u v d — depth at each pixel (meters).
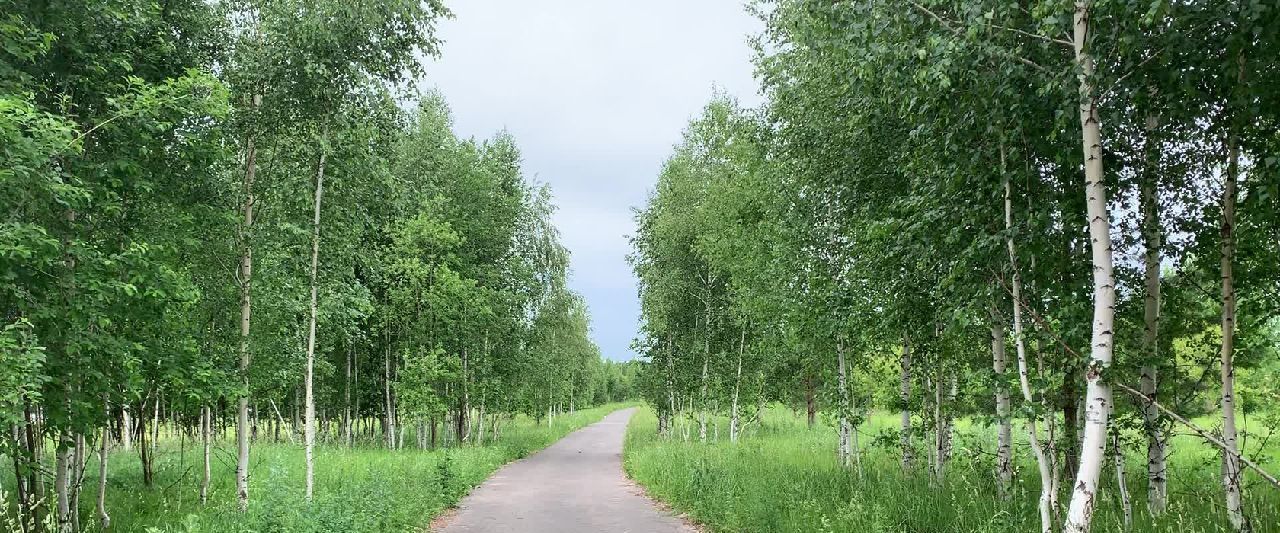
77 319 6.73
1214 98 5.90
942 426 10.80
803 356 14.67
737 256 14.87
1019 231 6.30
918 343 9.94
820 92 9.97
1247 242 6.57
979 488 8.81
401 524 9.27
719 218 15.96
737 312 20.03
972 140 7.00
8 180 5.96
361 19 10.12
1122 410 7.61
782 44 11.41
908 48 6.33
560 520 10.46
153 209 8.64
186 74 9.14
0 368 5.45
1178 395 8.09
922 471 11.49
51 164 6.99
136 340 8.03
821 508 8.19
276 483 8.14
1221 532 6.35
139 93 7.47
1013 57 5.88
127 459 16.02
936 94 6.40
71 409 7.10
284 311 10.59
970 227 7.08
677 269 23.86
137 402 10.89
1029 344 7.13
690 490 11.14
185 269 9.24
